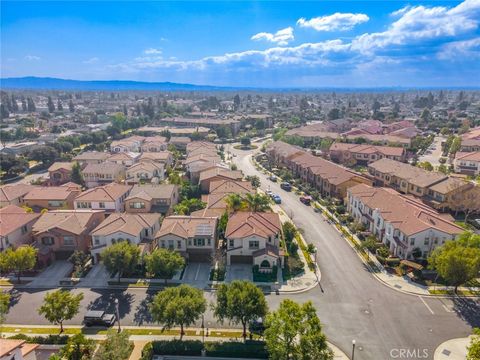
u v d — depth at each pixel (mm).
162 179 98938
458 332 40469
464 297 46969
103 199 70062
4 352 29219
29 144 137250
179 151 141250
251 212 62406
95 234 56031
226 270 54281
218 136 177000
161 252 48844
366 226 68250
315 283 50688
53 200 72938
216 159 111000
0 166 105312
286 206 83062
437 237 54625
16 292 49125
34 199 72875
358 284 50312
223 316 38500
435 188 77562
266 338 33344
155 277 52281
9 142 161000
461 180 79125
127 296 47938
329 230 69188
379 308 44844
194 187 87250
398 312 44062
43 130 185375
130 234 55438
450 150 125688
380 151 117875
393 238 57844
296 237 65312
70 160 121250
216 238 60500
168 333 40406
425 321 42344
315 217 76062
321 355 31234
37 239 57344
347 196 78625
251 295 37969
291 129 183000
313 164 101562
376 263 55781
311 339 31172
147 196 71750
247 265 55844
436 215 59875
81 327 41750
